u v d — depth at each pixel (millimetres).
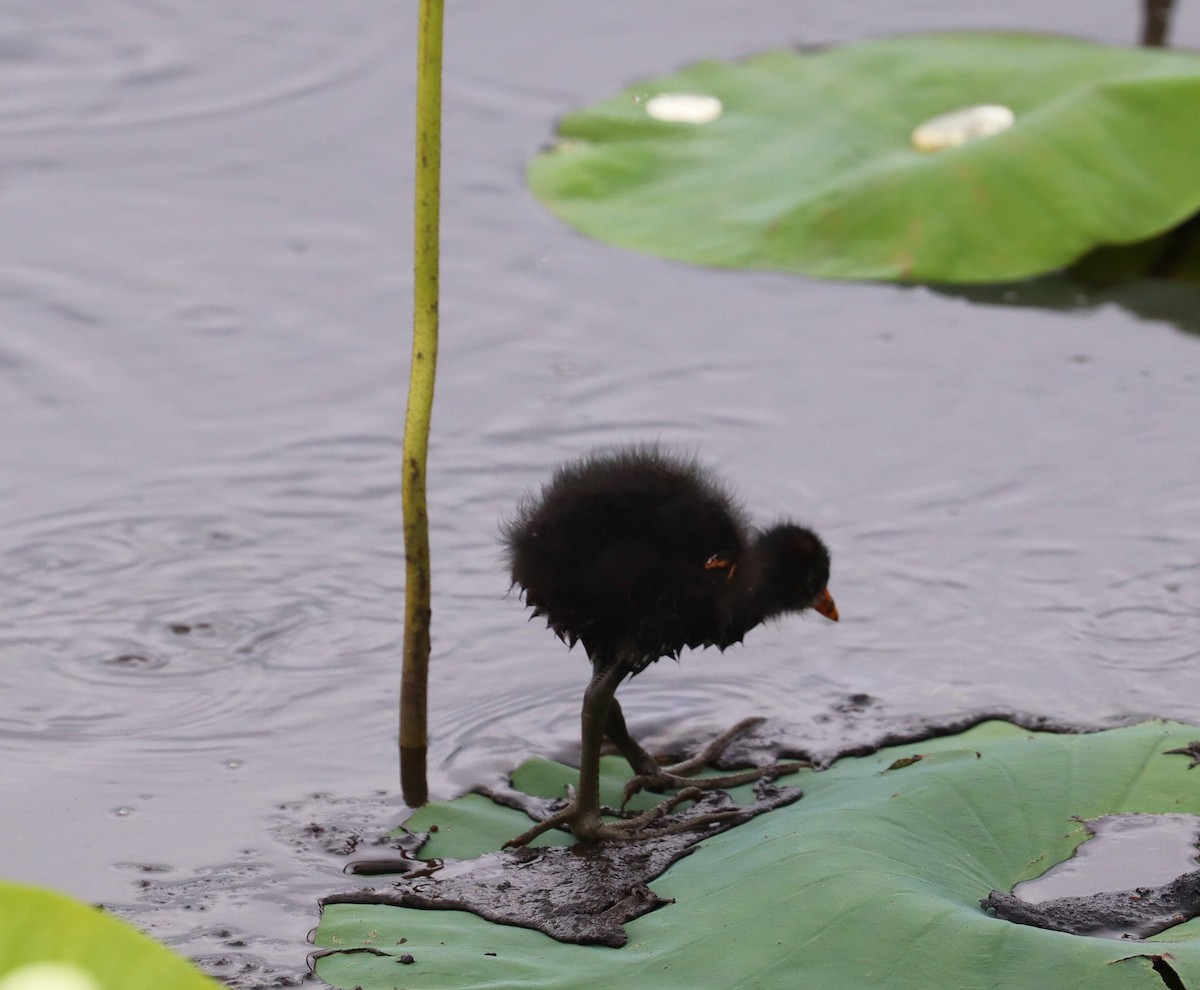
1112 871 6609
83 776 8055
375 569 10109
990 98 14969
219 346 12750
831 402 12055
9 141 15945
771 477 11078
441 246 14305
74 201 14938
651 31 18172
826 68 15867
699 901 6609
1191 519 10547
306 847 7457
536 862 7219
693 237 14023
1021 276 13391
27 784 7965
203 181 15367
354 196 15133
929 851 6719
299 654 9242
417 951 6449
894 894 6270
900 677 9039
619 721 7883
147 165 15617
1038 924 6230
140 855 7395
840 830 6844
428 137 7492
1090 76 14742
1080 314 13312
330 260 14070
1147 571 10000
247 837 7547
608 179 14969
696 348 12812
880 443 11492
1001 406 11969
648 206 14594
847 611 9711
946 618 9602
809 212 13969
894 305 13438
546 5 18766
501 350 12773
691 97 15852
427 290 7672
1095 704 8688
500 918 6727
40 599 9680
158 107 16672
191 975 3934
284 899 7035
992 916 6285
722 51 17562
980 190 13617
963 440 11516
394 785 8031
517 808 7797
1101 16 17922
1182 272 13930
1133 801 7074
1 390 12039
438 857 7348
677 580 7418
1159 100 13961
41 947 3908
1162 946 5891
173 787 7980
